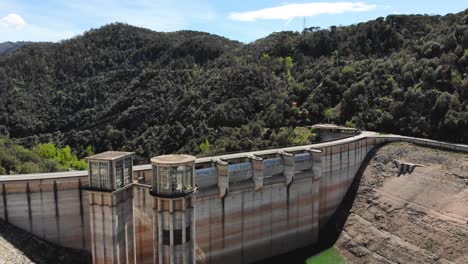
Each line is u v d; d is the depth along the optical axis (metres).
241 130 103.62
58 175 43.81
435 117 81.19
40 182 41.56
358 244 63.88
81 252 43.72
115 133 127.50
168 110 129.75
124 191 37.94
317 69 128.00
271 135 95.25
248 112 113.50
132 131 130.50
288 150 65.88
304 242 66.88
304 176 64.50
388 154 75.81
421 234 58.78
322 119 104.12
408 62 99.38
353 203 71.94
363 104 98.44
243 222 57.97
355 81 109.88
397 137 79.31
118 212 36.97
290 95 114.44
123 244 38.25
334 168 71.56
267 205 60.66
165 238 38.16
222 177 53.34
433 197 62.47
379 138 80.06
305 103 108.31
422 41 112.19
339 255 63.88
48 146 108.44
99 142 128.00
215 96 120.75
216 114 111.06
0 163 73.12
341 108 102.75
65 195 42.78
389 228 63.00
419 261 55.75
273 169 61.34
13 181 40.59
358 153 76.75
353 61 128.25
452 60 90.38
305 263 61.25
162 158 38.56
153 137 120.56
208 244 54.31
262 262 60.84
